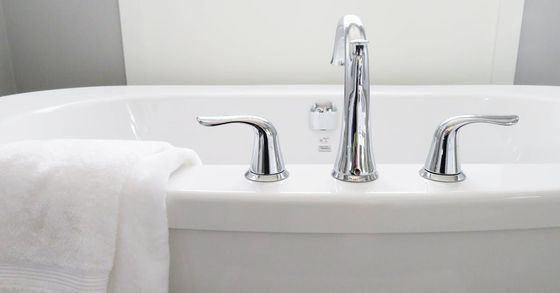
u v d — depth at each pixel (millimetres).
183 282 420
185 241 402
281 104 997
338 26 448
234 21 1164
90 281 360
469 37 1167
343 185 398
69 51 1217
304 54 1182
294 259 399
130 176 375
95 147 419
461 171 418
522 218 381
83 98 918
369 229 381
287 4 1147
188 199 382
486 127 969
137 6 1153
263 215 382
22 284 378
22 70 1232
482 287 410
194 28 1170
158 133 998
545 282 412
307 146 1009
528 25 1180
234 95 999
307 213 379
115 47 1211
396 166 453
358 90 406
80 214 363
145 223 373
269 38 1174
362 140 408
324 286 409
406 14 1150
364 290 409
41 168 382
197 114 1006
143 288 373
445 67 1190
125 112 966
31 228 375
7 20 1193
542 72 1216
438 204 374
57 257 367
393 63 1188
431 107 1000
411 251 392
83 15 1187
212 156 1017
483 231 386
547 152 861
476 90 1024
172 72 1204
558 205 380
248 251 401
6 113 729
